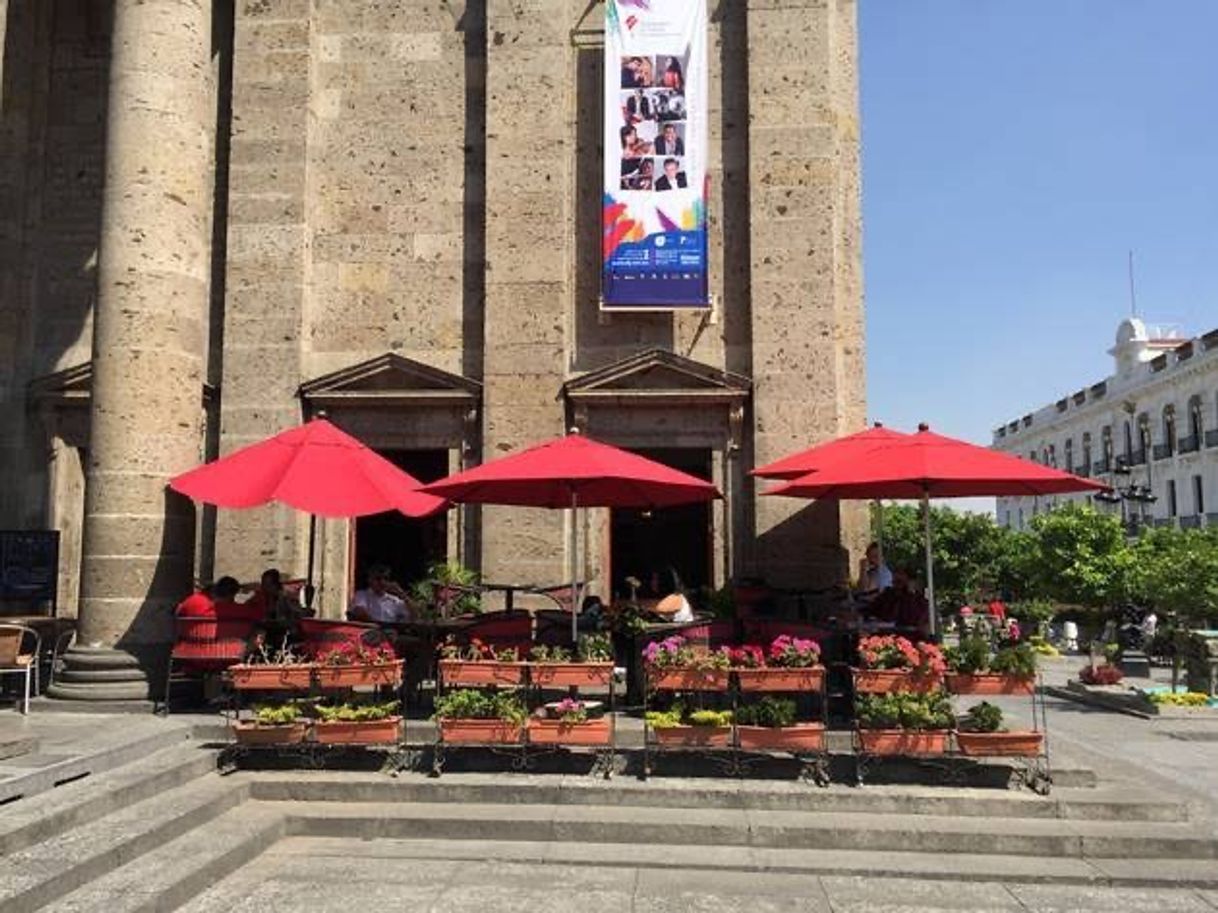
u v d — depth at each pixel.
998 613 33.91
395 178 15.87
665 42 15.36
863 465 10.00
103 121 16.19
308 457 10.54
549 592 13.40
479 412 15.33
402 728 9.21
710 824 7.93
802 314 15.01
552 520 14.89
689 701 9.44
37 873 6.23
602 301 15.07
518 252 15.31
